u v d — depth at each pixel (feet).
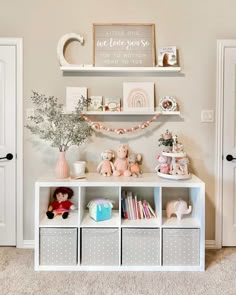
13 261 7.55
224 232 8.54
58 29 8.30
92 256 7.16
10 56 8.31
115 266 7.14
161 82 8.39
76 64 8.33
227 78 8.40
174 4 8.34
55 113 7.79
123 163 8.13
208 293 6.15
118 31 8.30
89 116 8.41
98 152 8.48
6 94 8.34
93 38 8.27
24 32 8.27
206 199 8.50
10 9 8.24
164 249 7.16
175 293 6.15
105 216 7.54
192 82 8.41
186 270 7.11
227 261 7.61
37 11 8.27
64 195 8.09
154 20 8.35
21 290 6.22
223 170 8.48
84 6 8.30
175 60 8.19
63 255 7.15
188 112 8.43
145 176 7.89
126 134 8.47
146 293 6.15
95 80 8.38
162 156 7.83
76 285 6.43
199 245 7.14
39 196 7.16
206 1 8.34
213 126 8.45
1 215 8.47
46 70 8.33
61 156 7.70
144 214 7.67
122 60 8.27
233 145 8.46
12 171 8.43
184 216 7.87
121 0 8.32
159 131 8.46
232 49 8.38
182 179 7.45
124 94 8.30
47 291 6.19
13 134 8.39
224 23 8.35
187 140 8.46
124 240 7.16
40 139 8.40
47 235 7.12
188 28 8.36
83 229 7.14
